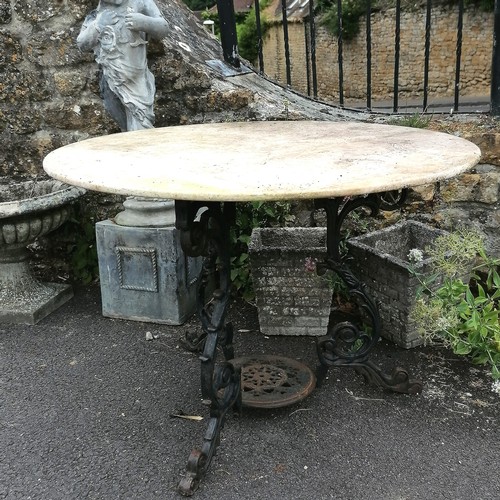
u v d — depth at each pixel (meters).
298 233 3.09
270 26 16.33
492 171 3.14
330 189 1.57
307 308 2.95
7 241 3.11
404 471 2.05
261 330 3.05
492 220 3.22
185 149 2.16
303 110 3.46
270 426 2.31
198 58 3.62
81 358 2.89
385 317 2.85
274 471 2.07
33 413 2.45
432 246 2.97
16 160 3.81
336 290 3.07
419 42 14.59
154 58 3.43
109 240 3.15
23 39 3.55
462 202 3.25
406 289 2.67
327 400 2.47
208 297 3.38
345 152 2.02
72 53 3.51
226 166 1.86
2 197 3.53
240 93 3.38
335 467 2.08
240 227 3.35
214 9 13.84
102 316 3.34
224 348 2.67
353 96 15.93
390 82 15.34
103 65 3.09
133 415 2.42
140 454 2.18
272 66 16.91
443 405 2.41
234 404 2.27
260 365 2.62
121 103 3.25
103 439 2.27
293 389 2.42
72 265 3.86
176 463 2.13
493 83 3.31
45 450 2.22
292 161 1.90
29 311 3.26
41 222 3.14
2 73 3.64
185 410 2.44
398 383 2.46
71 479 2.06
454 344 2.52
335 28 15.16
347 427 2.29
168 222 3.11
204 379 2.03
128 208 3.18
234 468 2.09
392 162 1.83
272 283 2.91
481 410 2.37
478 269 3.25
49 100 3.65
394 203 2.38
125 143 2.32
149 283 3.15
